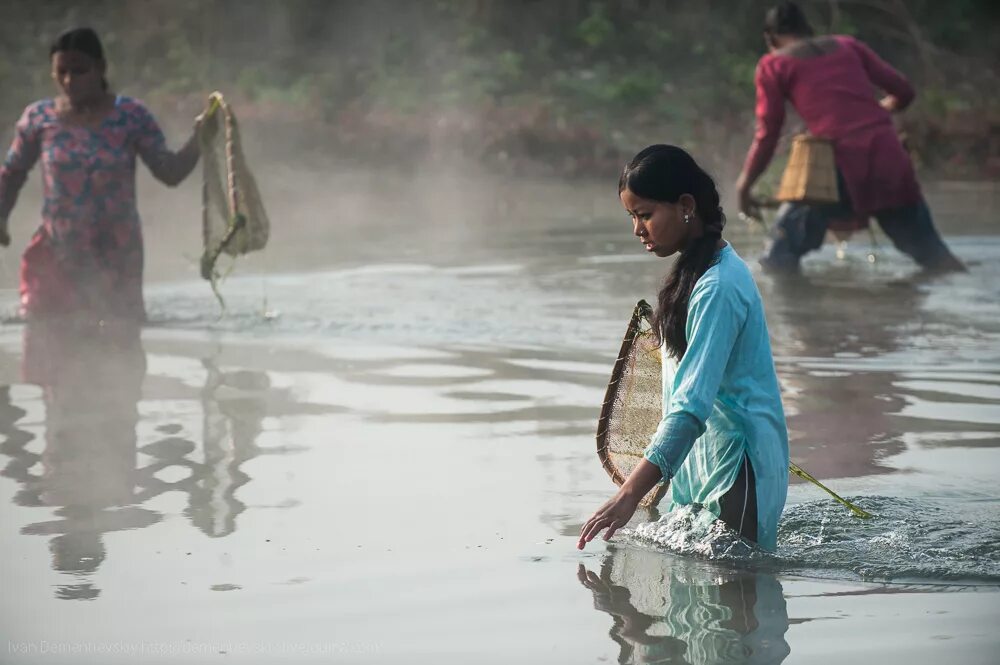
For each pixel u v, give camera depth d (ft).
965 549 21.21
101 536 22.45
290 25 142.92
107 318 45.32
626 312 45.70
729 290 20.70
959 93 139.33
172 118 116.26
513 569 20.61
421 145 111.04
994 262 57.52
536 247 65.92
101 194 45.03
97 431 29.99
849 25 148.05
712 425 21.63
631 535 22.29
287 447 28.45
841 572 20.29
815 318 44.01
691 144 117.60
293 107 119.34
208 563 21.02
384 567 20.72
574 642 17.62
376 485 25.45
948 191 96.78
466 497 24.58
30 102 119.24
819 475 25.75
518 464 26.91
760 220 54.85
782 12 53.67
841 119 52.34
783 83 52.85
